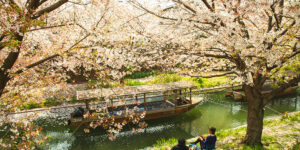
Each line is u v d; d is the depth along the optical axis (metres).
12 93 6.56
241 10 4.94
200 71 10.22
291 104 16.09
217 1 5.56
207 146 6.10
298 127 9.60
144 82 21.02
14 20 3.64
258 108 7.45
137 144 10.62
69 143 10.91
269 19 5.99
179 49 7.02
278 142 7.88
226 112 15.16
